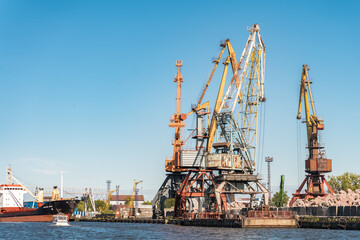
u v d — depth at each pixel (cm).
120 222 19362
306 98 18250
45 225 15688
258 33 15050
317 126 17600
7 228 13562
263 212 11138
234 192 13800
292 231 9844
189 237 9312
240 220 11112
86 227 14312
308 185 17725
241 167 14700
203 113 15000
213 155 14575
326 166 17225
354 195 12475
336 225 9981
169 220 15700
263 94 15075
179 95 17438
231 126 14750
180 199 15100
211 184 14838
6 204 19550
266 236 8894
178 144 17012
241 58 14925
